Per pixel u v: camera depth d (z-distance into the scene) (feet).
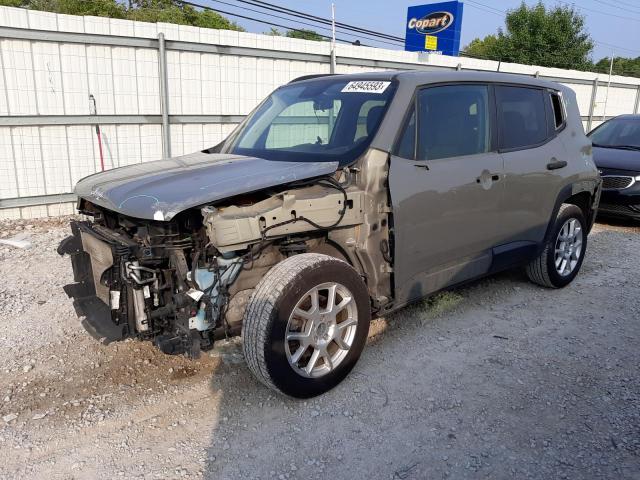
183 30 30.09
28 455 9.66
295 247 11.07
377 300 12.32
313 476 9.11
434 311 15.44
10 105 25.90
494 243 14.90
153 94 29.96
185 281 10.34
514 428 10.42
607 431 10.34
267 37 33.47
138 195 10.73
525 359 13.10
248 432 10.25
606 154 28.94
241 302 10.96
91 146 28.53
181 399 11.35
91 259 11.55
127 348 13.47
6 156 26.27
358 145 12.19
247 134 15.03
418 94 13.07
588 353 13.46
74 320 15.08
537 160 15.74
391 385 11.84
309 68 36.19
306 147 13.10
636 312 16.12
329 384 11.30
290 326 10.62
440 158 13.30
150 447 9.86
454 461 9.49
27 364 12.71
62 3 78.54
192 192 10.34
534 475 9.15
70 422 10.61
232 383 11.91
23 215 27.27
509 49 129.70
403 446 9.87
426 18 76.02
